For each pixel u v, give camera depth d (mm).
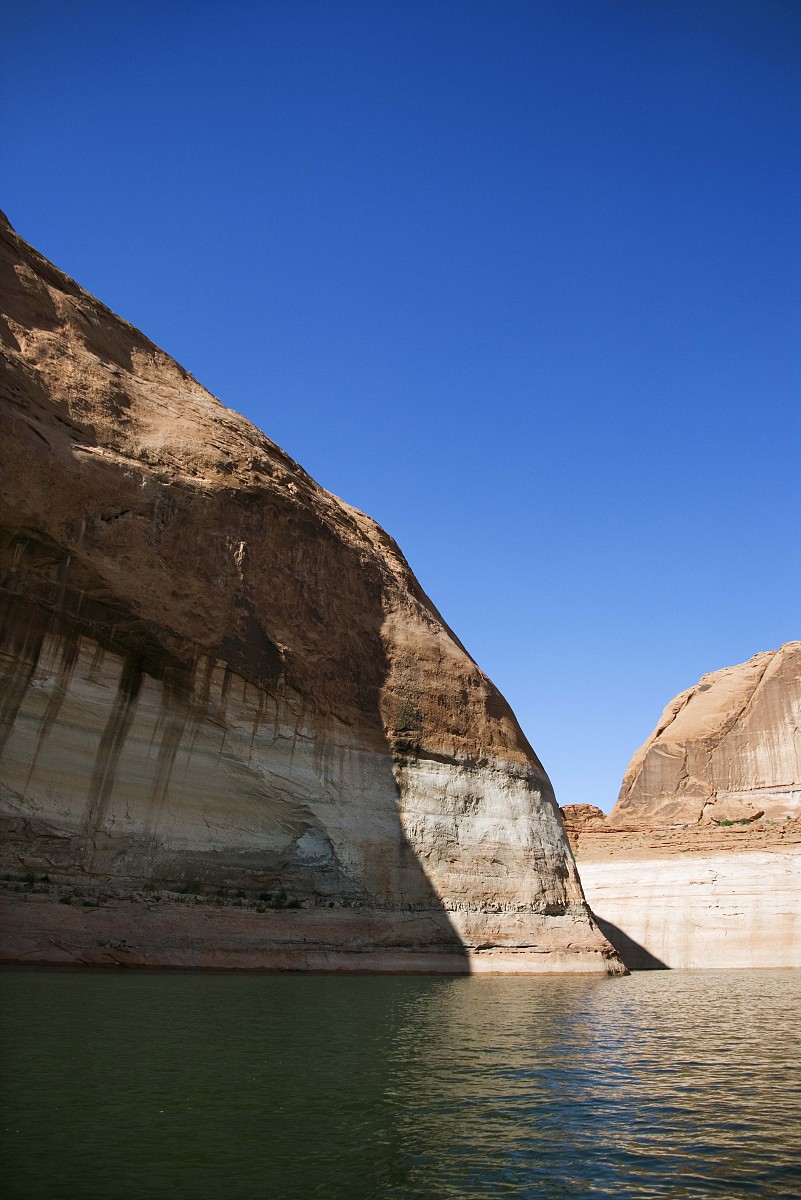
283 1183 8516
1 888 23188
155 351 34344
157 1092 11086
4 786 23797
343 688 34688
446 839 35625
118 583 26984
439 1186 8766
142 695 27234
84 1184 8117
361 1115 10906
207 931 26828
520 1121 11141
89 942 23844
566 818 95938
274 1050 14117
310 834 31359
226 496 32000
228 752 29328
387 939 31594
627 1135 10734
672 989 33125
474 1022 19016
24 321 28609
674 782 94562
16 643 24266
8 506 24484
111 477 27922
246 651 30719
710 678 102250
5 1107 10047
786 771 87125
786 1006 26500
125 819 26281
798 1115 11805
